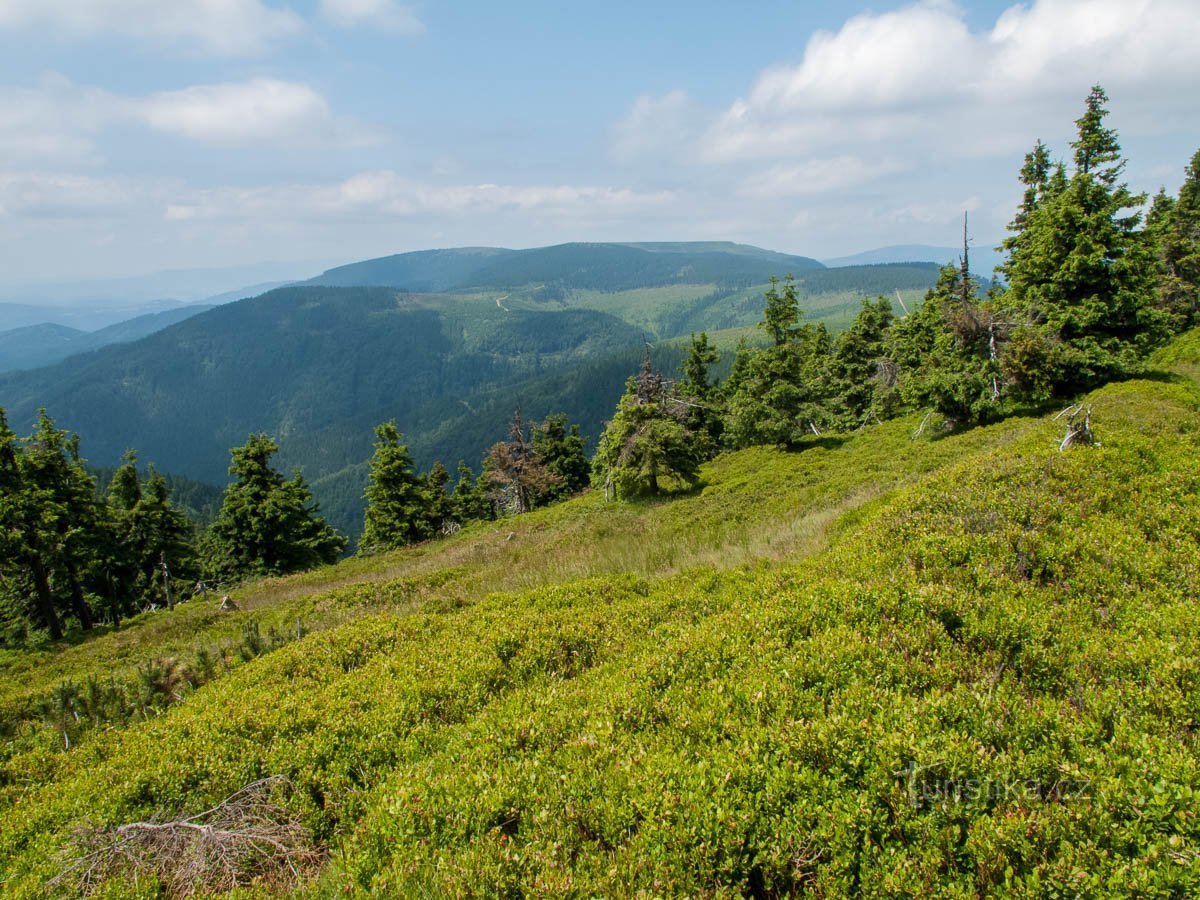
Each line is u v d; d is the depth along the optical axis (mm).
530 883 4312
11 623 32562
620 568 16312
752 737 5328
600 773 5367
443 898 4320
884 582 8305
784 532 15961
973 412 24266
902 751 4695
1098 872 3611
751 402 33094
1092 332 24203
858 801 4375
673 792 4797
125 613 41156
